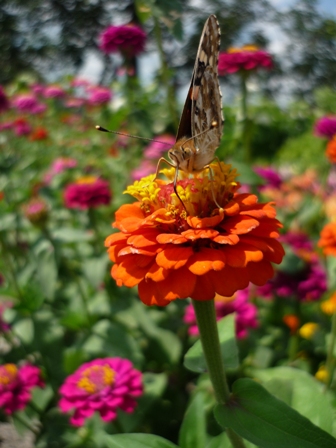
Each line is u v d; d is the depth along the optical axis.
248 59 0.48
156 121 0.73
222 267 0.16
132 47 0.59
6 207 0.58
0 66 2.38
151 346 0.43
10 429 0.45
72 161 0.73
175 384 0.42
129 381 0.30
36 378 0.36
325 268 0.45
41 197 0.61
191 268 0.17
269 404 0.18
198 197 0.19
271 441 0.17
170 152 0.21
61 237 0.44
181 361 0.44
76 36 2.35
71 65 2.42
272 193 0.60
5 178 0.56
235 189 0.20
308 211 0.54
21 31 2.42
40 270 0.43
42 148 0.95
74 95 1.10
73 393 0.30
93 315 0.44
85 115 1.08
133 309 0.44
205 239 0.18
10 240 0.59
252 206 0.20
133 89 0.71
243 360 0.40
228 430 0.19
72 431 0.37
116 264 0.19
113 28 0.59
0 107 0.65
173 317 0.46
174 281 0.17
